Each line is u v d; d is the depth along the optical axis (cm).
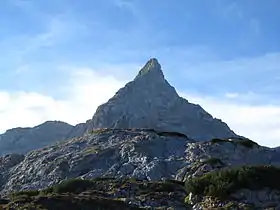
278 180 11156
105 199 10381
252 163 19088
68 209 9688
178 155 19125
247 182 10994
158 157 18762
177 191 11994
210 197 10838
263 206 10338
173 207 10569
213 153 18662
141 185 12606
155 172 17175
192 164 17312
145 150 19462
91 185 13200
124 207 10088
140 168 17838
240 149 19462
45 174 19688
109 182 13388
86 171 19150
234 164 18312
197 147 19425
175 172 17325
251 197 10688
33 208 9462
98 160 19638
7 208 9575
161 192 11800
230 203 10288
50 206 9731
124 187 12438
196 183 11519
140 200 10988
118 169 18462
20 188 19225
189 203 10950
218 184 11075
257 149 19788
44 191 13050
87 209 9788
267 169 11481
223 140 19825
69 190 12900
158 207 10512
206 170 16088
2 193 19262
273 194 10744
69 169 19412
